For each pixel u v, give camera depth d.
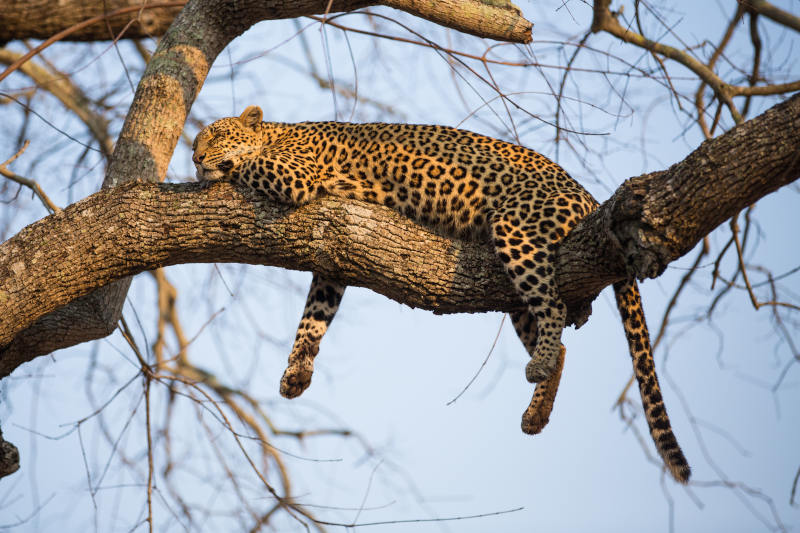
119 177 10.76
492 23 11.00
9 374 10.75
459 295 9.28
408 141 10.50
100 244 9.49
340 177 10.59
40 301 9.62
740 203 7.62
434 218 10.28
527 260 9.10
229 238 9.47
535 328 10.80
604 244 8.50
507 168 10.12
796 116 7.30
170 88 11.21
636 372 9.48
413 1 10.95
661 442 9.18
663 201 7.68
